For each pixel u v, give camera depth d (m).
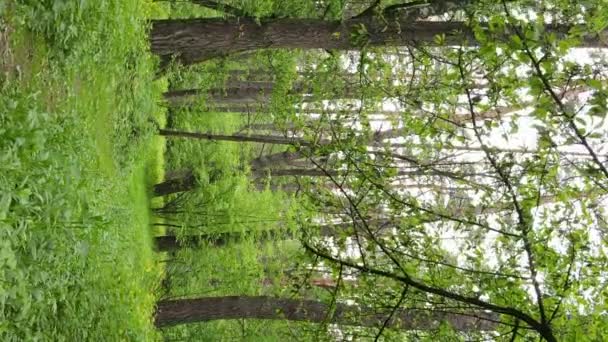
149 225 14.84
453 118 6.12
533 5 5.87
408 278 5.70
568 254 5.43
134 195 13.46
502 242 5.68
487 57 5.19
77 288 6.98
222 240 14.73
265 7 8.68
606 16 5.11
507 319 5.67
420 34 7.84
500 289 5.61
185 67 12.19
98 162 9.03
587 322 5.23
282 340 13.87
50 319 6.42
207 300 11.39
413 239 6.09
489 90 5.41
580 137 4.62
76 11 7.41
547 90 4.74
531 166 5.46
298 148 6.70
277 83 11.11
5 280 5.00
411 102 6.27
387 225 6.29
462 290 5.94
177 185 15.08
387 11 8.07
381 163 6.79
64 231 5.87
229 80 15.91
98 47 8.21
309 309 9.84
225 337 15.20
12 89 6.19
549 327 5.14
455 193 6.90
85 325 7.16
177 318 11.52
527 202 5.50
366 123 6.85
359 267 5.95
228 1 9.93
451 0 7.59
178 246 15.21
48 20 6.95
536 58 4.83
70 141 7.03
